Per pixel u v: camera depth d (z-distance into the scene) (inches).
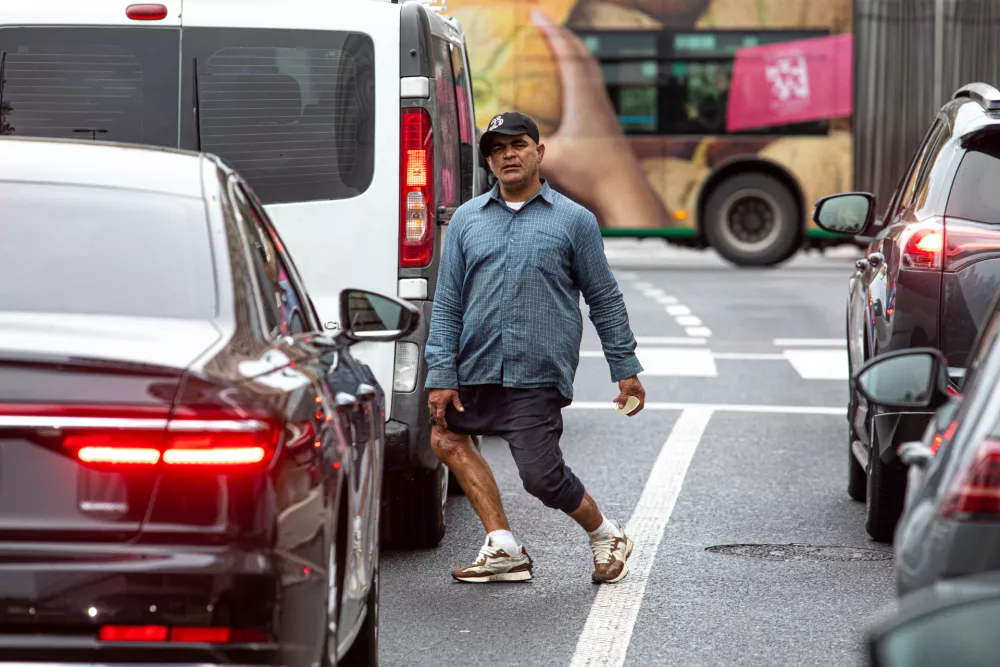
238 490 376.5
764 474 996.6
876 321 768.9
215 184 467.5
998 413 354.3
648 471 1006.4
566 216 708.7
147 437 374.9
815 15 2519.7
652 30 2522.1
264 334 430.9
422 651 605.6
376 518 541.6
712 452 1077.1
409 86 781.9
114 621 370.3
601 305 714.2
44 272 427.5
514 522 865.5
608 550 721.0
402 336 531.8
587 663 588.7
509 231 706.8
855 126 2522.1
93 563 370.3
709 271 2544.3
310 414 411.8
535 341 702.5
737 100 2524.6
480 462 727.1
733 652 603.5
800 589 705.6
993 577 277.0
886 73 2518.5
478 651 605.6
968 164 749.9
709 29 2522.1
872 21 2513.5
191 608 370.9
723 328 1790.1
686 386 1401.3
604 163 2527.1
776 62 2519.7
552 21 2519.7
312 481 404.2
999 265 725.3
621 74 2522.1
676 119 2527.1
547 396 706.8
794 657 596.4
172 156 482.9
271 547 379.9
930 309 730.2
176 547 374.0
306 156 784.3
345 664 541.0
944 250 730.8
